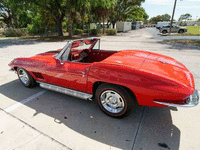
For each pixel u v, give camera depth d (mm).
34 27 26547
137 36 20422
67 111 2900
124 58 2811
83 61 3824
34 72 3492
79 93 2908
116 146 2047
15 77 4824
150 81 2090
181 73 2352
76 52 3486
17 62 3721
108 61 2623
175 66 2574
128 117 2672
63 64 2945
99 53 3869
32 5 18109
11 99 3414
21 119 2678
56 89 3205
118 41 14219
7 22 34375
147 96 2143
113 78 2279
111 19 36562
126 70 2240
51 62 3182
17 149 2043
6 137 2264
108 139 2174
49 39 18641
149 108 2932
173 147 1997
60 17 21703
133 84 2154
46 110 2945
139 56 2955
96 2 19109
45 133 2320
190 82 2174
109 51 3697
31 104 3180
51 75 3154
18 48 11211
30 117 2730
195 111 2783
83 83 2715
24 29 27094
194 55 7184
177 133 2246
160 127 2387
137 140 2137
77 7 17219
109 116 2707
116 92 2377
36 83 3928
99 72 2428
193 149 1956
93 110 2922
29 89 3924
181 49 9008
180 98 1979
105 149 2004
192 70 4965
